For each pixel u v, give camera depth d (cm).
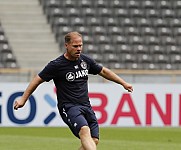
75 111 2459
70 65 2494
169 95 5956
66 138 4656
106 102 5838
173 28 8581
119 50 8062
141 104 5906
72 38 2422
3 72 6091
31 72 6119
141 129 5784
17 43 7931
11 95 5659
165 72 6350
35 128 5656
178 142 4491
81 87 2512
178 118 5972
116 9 8612
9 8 8306
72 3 8538
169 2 8900
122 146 4047
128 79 6291
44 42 8025
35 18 8262
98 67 2555
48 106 5744
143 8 8712
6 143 4131
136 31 8388
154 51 8169
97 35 8206
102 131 5453
